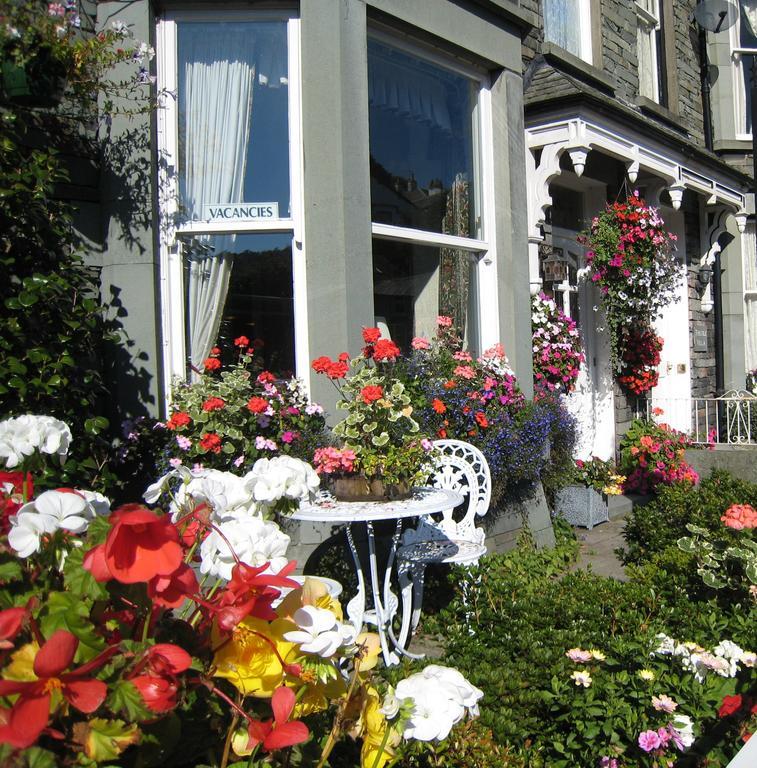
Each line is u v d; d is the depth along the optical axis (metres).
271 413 4.26
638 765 2.51
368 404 3.58
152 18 4.59
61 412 3.71
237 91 4.78
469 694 1.54
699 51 10.36
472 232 5.86
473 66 5.74
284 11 4.73
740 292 10.48
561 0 7.58
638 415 8.64
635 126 6.96
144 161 4.47
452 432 4.96
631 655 2.80
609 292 7.42
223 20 4.72
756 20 10.59
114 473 4.24
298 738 1.23
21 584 1.24
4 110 4.00
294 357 4.76
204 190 4.75
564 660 2.86
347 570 4.55
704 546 3.90
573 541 5.95
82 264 4.04
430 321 5.52
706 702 2.67
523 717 2.71
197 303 4.75
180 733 1.29
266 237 4.79
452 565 3.90
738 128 10.72
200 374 4.53
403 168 5.35
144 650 1.18
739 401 9.15
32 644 1.13
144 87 4.45
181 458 4.20
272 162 4.78
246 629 1.36
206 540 1.39
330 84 4.58
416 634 4.14
